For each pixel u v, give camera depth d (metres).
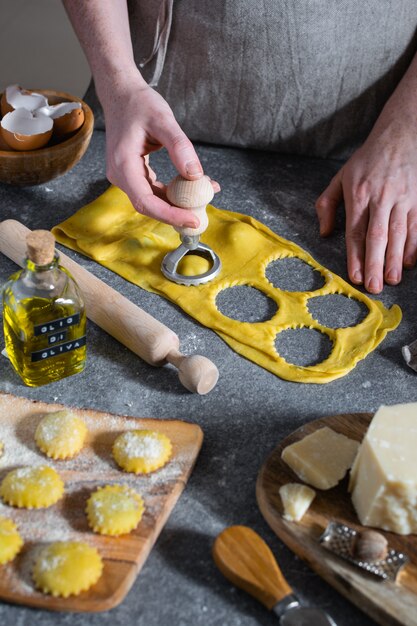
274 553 0.72
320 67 1.06
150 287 0.94
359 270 0.96
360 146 1.14
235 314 0.92
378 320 0.92
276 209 1.05
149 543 0.70
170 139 0.90
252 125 1.12
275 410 0.83
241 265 0.97
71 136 1.02
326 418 0.79
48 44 2.06
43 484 0.72
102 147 1.14
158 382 0.85
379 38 1.05
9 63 1.99
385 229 0.98
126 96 0.95
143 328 0.84
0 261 0.96
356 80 1.08
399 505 0.70
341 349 0.88
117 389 0.84
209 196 0.90
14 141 0.98
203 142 1.16
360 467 0.72
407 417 0.73
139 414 0.82
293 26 1.03
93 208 1.01
